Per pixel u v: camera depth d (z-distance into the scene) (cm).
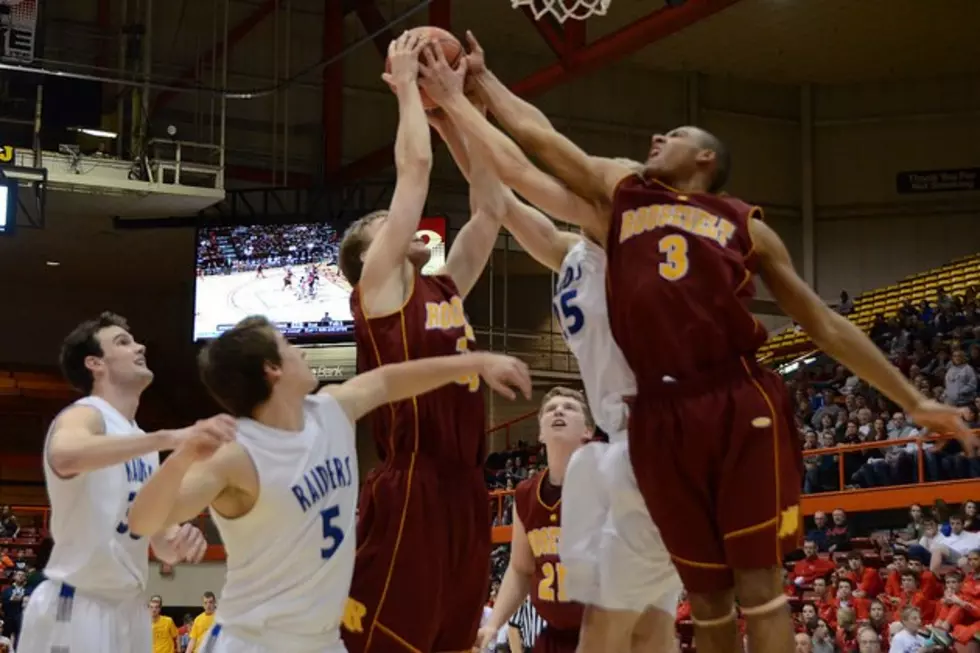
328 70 2550
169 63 2459
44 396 2706
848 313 2656
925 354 2053
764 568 361
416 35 444
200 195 2062
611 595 423
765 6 2517
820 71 2867
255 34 2552
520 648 733
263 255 2238
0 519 2173
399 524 431
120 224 2262
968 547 1382
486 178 499
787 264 372
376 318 443
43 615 459
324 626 362
